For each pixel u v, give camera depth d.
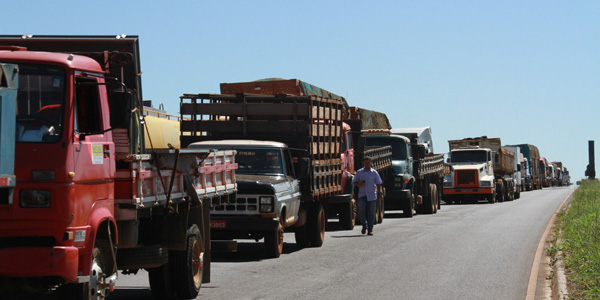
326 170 18.73
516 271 13.41
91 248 7.87
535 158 80.25
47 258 7.35
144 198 8.97
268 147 16.31
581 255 13.77
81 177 7.74
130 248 9.35
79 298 7.82
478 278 12.55
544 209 35.03
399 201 29.69
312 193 17.11
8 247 7.39
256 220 14.82
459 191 44.59
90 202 7.93
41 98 7.71
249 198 14.89
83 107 8.05
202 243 11.10
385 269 13.69
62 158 7.53
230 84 20.94
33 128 7.60
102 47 9.85
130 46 9.81
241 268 13.87
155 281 10.51
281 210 15.39
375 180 20.97
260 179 15.27
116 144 9.02
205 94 18.17
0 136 7.00
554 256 15.29
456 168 44.75
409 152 30.45
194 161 10.45
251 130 17.55
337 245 18.11
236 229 14.84
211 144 16.42
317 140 17.94
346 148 22.28
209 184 11.36
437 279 12.43
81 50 9.88
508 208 36.56
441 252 16.42
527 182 71.50
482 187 44.09
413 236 20.41
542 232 21.58
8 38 9.78
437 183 36.34
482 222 26.08
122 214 8.70
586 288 11.01
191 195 10.38
